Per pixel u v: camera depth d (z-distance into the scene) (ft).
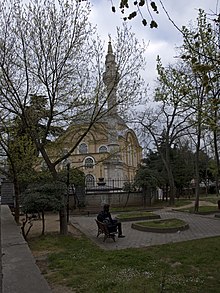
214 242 37.78
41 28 45.34
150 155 141.59
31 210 43.57
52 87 46.39
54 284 23.38
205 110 44.06
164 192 135.03
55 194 44.98
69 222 64.03
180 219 61.31
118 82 47.55
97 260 30.32
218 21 22.44
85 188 102.06
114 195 104.99
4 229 38.55
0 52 43.78
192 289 21.30
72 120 48.24
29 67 45.88
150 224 53.11
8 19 44.11
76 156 172.86
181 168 136.98
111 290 21.34
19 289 17.57
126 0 16.02
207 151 152.76
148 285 22.18
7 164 57.98
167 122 110.63
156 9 16.25
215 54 36.55
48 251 35.68
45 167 60.80
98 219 45.03
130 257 30.96
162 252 33.01
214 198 137.08
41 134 49.19
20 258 24.04
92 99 47.11
